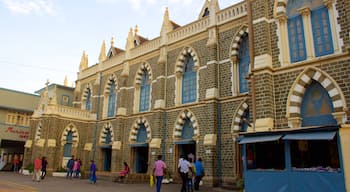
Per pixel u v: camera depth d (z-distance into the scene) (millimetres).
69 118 32781
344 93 13156
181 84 25172
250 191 12102
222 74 22047
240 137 13453
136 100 29172
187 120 24016
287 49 15523
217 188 18891
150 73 28172
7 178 24969
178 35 26203
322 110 13867
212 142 20594
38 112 36188
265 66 15312
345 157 9914
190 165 16953
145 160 28547
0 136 38031
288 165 11250
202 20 24469
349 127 10109
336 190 9898
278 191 11312
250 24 16875
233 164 19875
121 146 29016
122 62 31859
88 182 22625
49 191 15992
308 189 10570
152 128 26250
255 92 15484
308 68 14359
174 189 18000
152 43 28781
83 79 38062
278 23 16062
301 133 11133
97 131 32969
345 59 13398
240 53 21703
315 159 11812
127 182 22281
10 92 39719
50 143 30750
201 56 23766
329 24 14664
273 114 14922
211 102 21484
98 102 34312
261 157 12719
